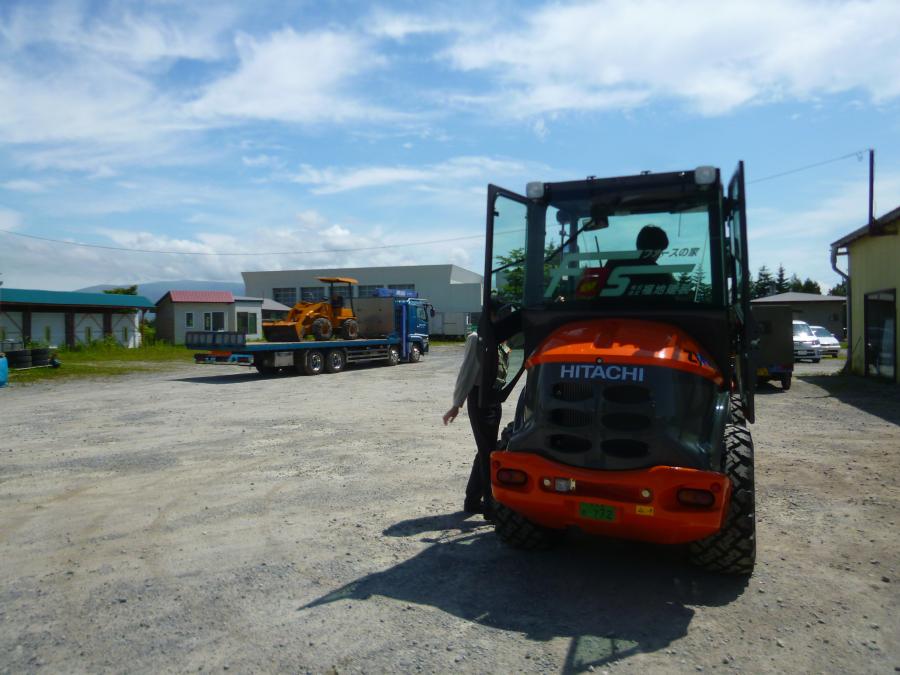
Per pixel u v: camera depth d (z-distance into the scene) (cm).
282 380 1967
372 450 877
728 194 480
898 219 1566
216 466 788
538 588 428
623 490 379
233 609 399
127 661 339
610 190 488
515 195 517
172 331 4016
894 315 1628
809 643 353
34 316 3200
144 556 490
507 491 410
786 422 1072
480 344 518
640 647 351
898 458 794
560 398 406
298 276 5456
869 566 457
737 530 414
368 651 348
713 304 460
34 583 440
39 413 1261
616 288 482
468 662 337
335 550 500
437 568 463
